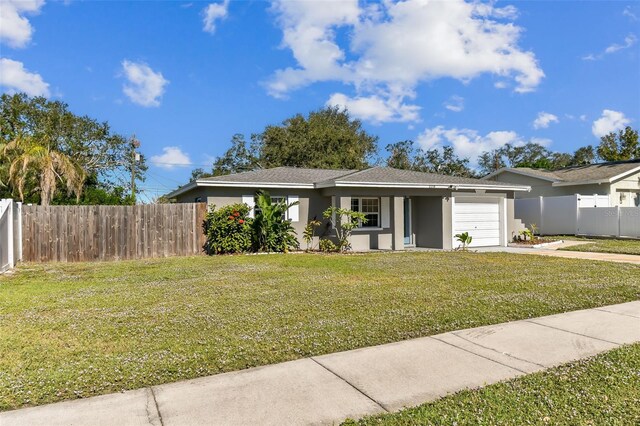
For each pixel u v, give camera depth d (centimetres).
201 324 542
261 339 479
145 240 1376
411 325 533
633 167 2167
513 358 416
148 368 396
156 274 972
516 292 736
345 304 650
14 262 1177
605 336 484
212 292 749
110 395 340
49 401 332
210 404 323
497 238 1767
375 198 1655
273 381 365
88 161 3145
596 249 1461
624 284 799
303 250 1555
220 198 1485
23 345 464
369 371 386
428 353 432
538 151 5244
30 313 604
